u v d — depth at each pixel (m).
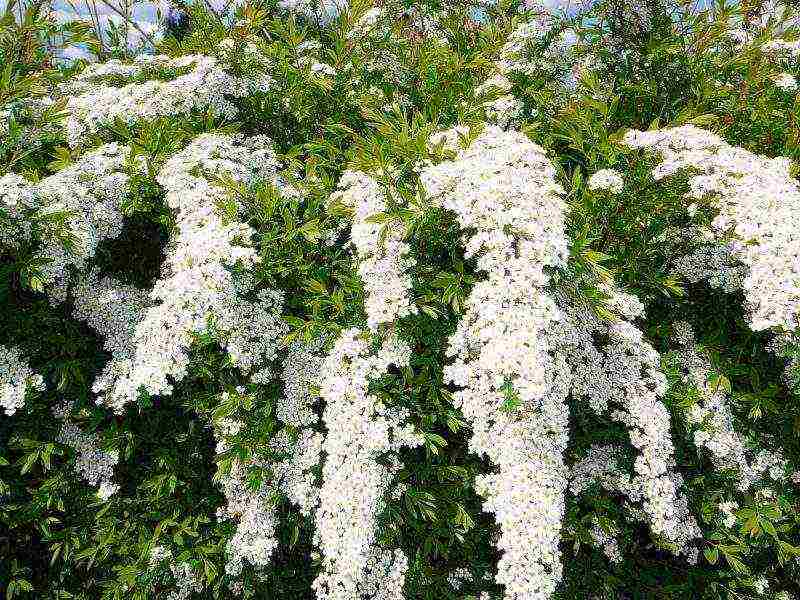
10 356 0.55
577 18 0.75
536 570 0.43
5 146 0.57
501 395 0.45
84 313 0.59
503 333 0.43
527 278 0.45
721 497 0.57
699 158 0.52
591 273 0.49
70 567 0.59
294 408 0.54
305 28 0.77
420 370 0.56
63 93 0.71
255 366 0.56
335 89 0.71
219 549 0.57
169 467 0.59
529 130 0.60
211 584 0.59
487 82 0.71
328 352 0.54
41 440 0.59
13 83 0.61
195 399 0.58
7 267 0.52
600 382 0.53
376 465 0.48
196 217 0.53
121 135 0.63
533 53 0.76
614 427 0.57
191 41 0.79
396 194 0.53
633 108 0.73
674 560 0.64
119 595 0.56
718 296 0.61
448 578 0.57
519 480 0.45
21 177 0.54
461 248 0.54
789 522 0.58
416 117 0.59
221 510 0.58
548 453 0.47
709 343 0.59
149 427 0.60
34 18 0.64
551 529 0.43
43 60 0.71
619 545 0.60
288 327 0.55
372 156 0.55
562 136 0.60
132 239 0.64
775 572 0.62
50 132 0.63
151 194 0.59
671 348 0.62
